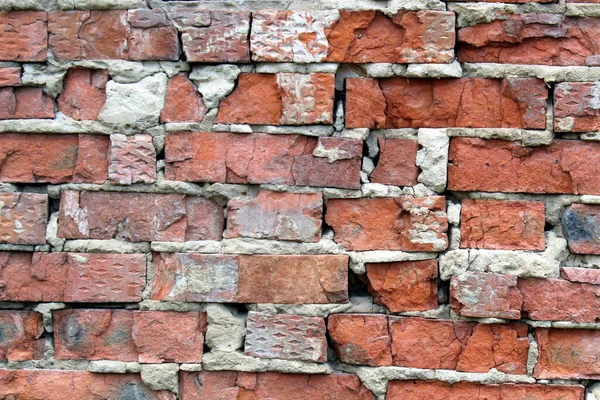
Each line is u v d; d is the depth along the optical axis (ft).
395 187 4.38
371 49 4.36
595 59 4.32
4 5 4.34
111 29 4.38
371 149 4.41
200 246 4.37
